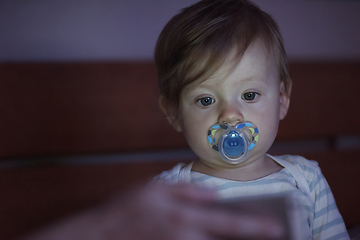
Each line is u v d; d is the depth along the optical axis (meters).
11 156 0.89
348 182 1.01
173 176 0.70
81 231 0.33
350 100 1.04
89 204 0.91
